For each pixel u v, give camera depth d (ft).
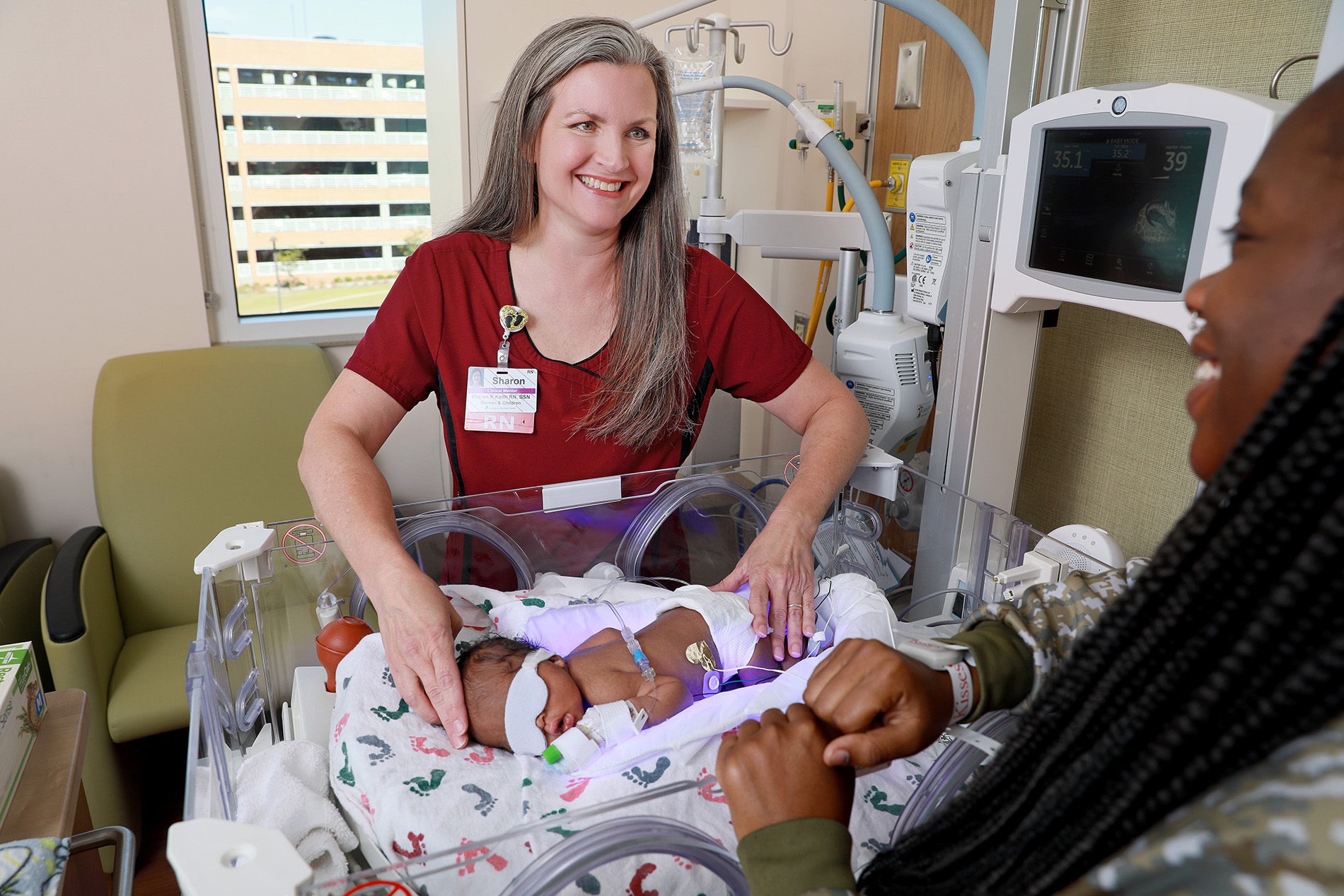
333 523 3.57
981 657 1.93
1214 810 0.95
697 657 3.56
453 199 8.89
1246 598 1.07
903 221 7.62
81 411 7.29
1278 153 1.11
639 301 4.37
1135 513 4.82
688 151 6.73
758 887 1.49
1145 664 1.18
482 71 8.37
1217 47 4.09
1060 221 3.67
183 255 7.41
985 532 3.90
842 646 1.82
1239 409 1.16
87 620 5.41
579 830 2.20
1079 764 1.25
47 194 6.86
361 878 1.98
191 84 7.38
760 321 4.64
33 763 3.54
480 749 3.15
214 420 6.92
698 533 4.48
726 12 9.77
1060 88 4.09
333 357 8.52
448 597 3.76
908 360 5.11
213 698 2.88
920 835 1.63
